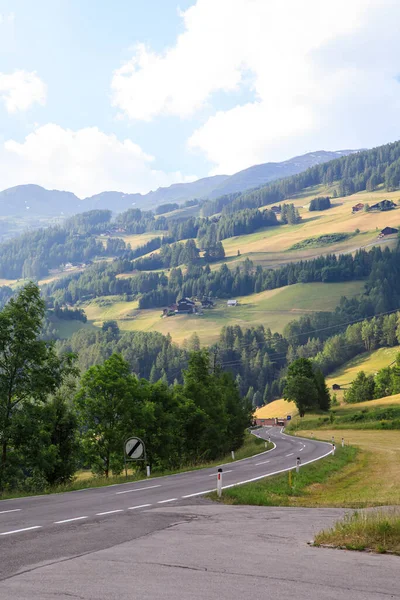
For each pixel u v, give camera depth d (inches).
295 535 493.0
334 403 6993.1
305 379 5851.4
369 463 1831.9
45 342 1457.9
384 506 768.9
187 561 378.0
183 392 2418.8
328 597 293.9
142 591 301.1
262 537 479.5
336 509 735.7
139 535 485.7
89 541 454.0
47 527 532.7
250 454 2276.1
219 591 303.3
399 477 1396.4
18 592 297.1
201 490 961.5
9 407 1397.6
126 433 1836.9
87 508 705.6
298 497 1000.2
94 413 1804.9
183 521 580.1
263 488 1021.8
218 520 592.4
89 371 1829.5
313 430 4837.6
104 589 304.5
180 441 2182.6
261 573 346.0
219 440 2343.8
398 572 349.7
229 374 3540.8
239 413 3248.0
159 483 1136.8
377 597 295.1
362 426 4505.4
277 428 5949.8
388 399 5497.1
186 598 288.8
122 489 1019.9
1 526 541.6
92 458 1825.8
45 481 1617.9
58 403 1690.5
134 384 1891.0
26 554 399.5
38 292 1457.9
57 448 1451.8
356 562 377.7
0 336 1385.3
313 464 1612.9
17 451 1400.1
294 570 354.3
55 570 349.1
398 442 3144.7
